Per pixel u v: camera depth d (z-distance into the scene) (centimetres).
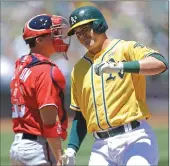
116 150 1711
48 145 1862
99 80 1736
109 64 1625
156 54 1670
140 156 1672
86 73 1770
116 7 7912
